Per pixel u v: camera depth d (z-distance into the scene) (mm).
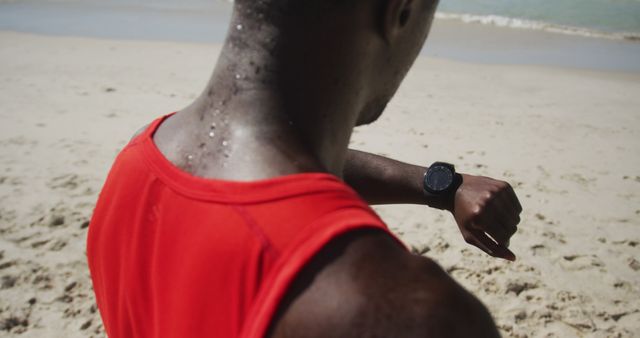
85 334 3662
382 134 7660
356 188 1510
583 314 3998
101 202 991
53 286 4070
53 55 11453
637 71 12969
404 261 707
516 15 20188
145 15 17078
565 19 19719
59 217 4934
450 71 12047
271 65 854
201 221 788
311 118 869
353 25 872
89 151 6512
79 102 8391
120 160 986
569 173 6625
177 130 927
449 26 17875
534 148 7477
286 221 733
